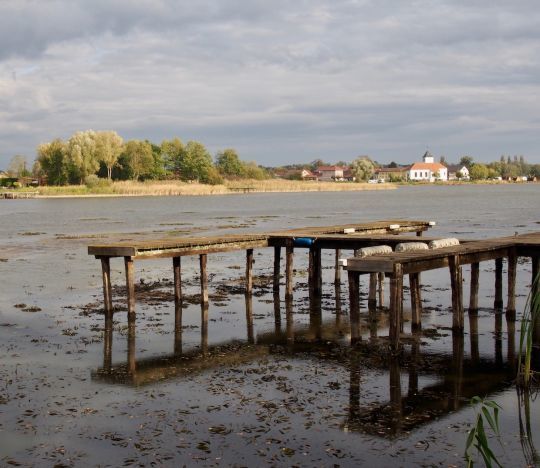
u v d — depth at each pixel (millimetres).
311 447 9250
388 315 18547
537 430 9883
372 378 12484
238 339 15867
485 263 28328
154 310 19391
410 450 9156
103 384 12242
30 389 11953
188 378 12578
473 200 95188
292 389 11789
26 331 16766
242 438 9570
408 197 110875
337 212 67562
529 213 62000
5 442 9555
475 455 9000
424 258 14883
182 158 146625
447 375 12688
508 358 13883
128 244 18484
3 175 158875
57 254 33125
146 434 9766
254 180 157375
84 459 8961
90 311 19250
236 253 33406
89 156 121125
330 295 21766
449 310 18969
